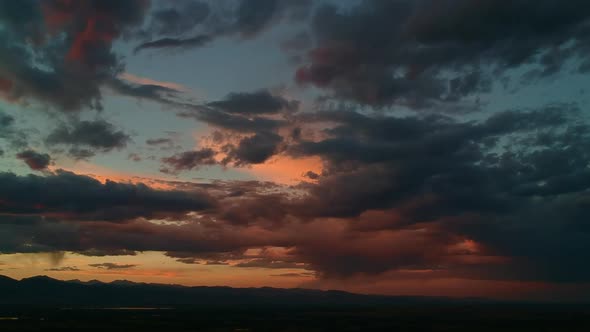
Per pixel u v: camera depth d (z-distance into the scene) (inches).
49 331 6678.2
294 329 7298.2
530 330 7313.0
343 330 7160.4
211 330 6998.0
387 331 7027.6
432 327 7859.3
